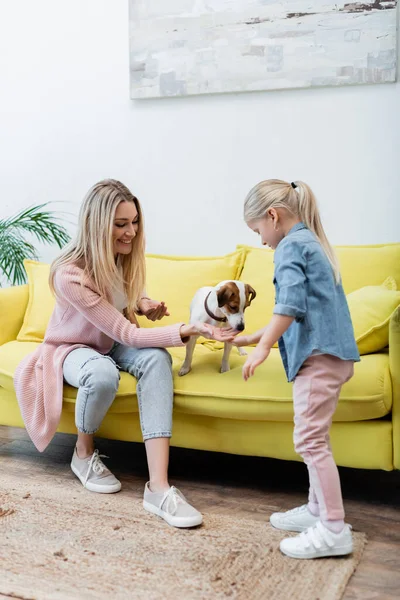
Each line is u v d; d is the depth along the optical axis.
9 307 2.62
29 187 3.42
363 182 2.83
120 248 2.13
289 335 1.75
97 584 1.55
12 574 1.60
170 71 3.05
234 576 1.59
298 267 1.69
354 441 1.95
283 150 2.94
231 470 2.34
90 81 3.23
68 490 2.13
